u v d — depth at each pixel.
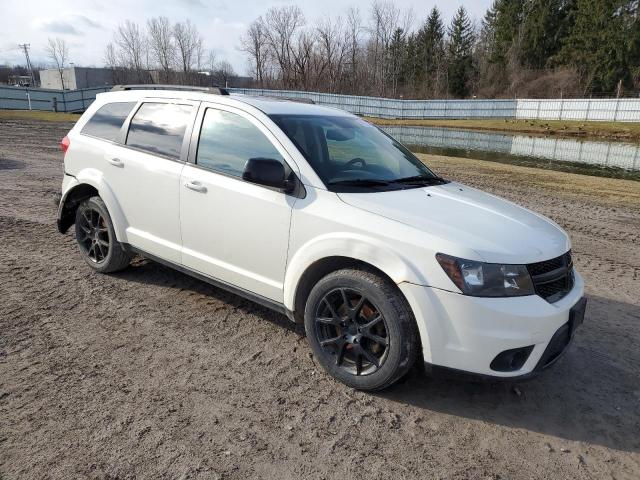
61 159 13.20
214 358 3.73
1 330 3.94
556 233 3.61
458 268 2.96
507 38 76.62
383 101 49.66
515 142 31.12
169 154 4.38
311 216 3.46
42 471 2.54
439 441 2.98
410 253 3.08
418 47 79.12
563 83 63.72
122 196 4.72
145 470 2.59
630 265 6.59
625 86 63.84
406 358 3.17
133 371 3.49
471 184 12.13
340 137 4.21
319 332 3.57
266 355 3.82
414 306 3.06
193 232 4.20
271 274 3.76
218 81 71.38
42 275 5.13
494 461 2.85
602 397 3.55
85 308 4.43
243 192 3.80
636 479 2.76
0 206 7.82
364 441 2.94
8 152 13.93
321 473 2.66
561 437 3.10
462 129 41.38
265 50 65.31
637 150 27.52
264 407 3.19
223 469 2.63
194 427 2.95
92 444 2.75
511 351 2.98
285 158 3.70
